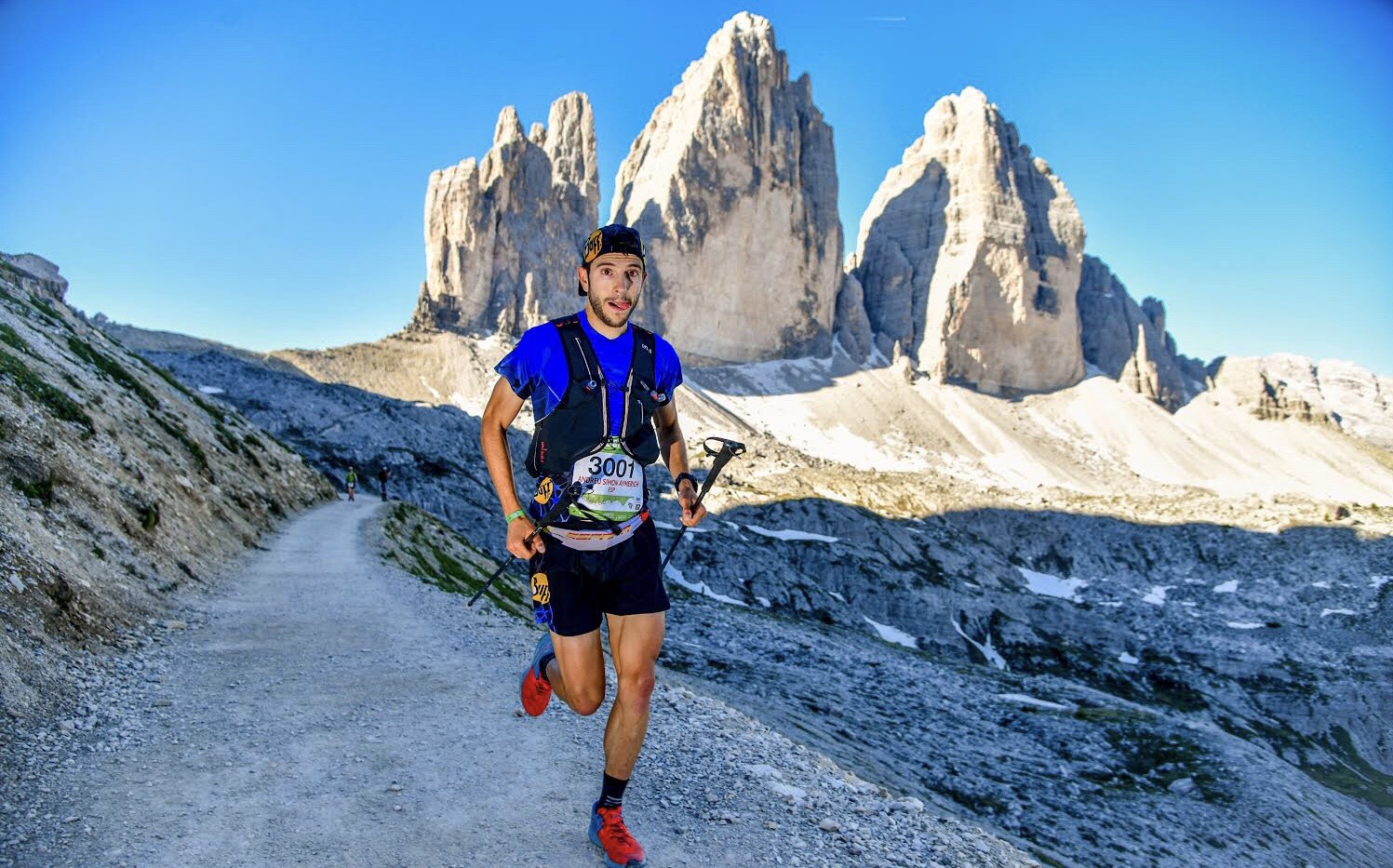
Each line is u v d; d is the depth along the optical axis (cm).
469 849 469
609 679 1053
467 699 838
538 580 436
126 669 890
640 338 453
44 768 559
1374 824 4781
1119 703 6400
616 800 464
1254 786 4559
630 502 439
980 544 15300
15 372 1869
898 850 560
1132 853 3325
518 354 430
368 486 10412
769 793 630
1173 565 15488
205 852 448
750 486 15562
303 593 1728
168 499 2047
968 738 4638
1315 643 11581
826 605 10731
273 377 14838
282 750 634
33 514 1273
